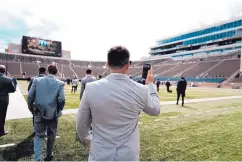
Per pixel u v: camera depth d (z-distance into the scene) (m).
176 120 8.77
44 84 4.28
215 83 48.28
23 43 74.06
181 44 95.88
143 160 4.50
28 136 6.02
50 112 4.22
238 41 70.88
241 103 14.98
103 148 1.72
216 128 7.41
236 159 4.59
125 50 1.87
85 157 4.66
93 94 1.75
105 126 1.76
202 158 4.64
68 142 5.57
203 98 18.84
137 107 1.83
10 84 6.01
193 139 6.07
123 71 1.87
